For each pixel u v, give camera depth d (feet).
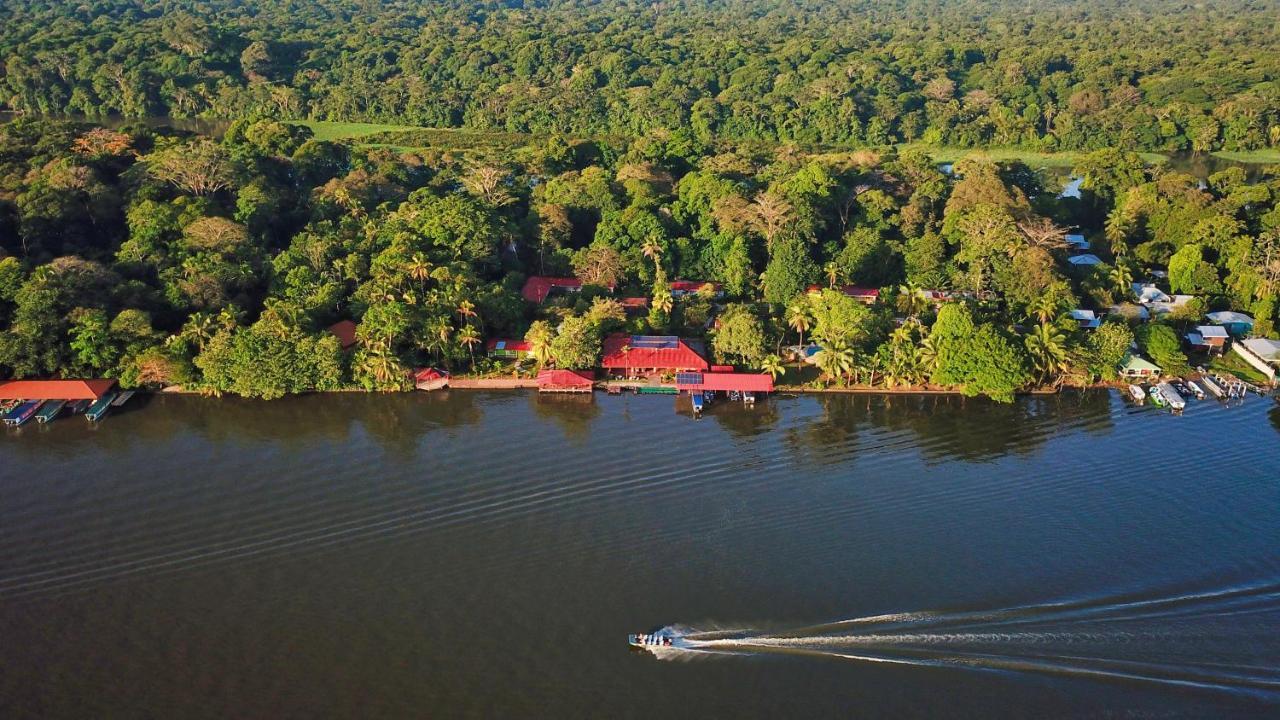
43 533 351.05
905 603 306.96
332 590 319.27
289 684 278.67
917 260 579.48
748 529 352.28
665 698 270.46
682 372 472.03
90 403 449.06
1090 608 302.25
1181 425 434.30
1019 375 449.48
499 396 467.11
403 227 578.66
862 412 452.35
